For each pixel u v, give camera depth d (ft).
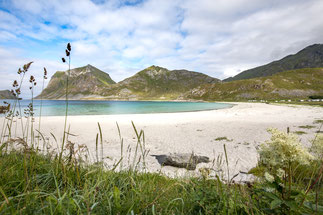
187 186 10.26
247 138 45.93
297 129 52.21
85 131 58.49
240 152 34.55
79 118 97.09
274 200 5.03
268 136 47.29
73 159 7.93
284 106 183.21
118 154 32.65
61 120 86.43
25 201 5.49
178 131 58.39
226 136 49.21
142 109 190.39
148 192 7.84
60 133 53.83
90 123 77.25
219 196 7.17
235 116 100.48
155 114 126.11
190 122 78.89
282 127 57.52
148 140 46.75
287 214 5.28
